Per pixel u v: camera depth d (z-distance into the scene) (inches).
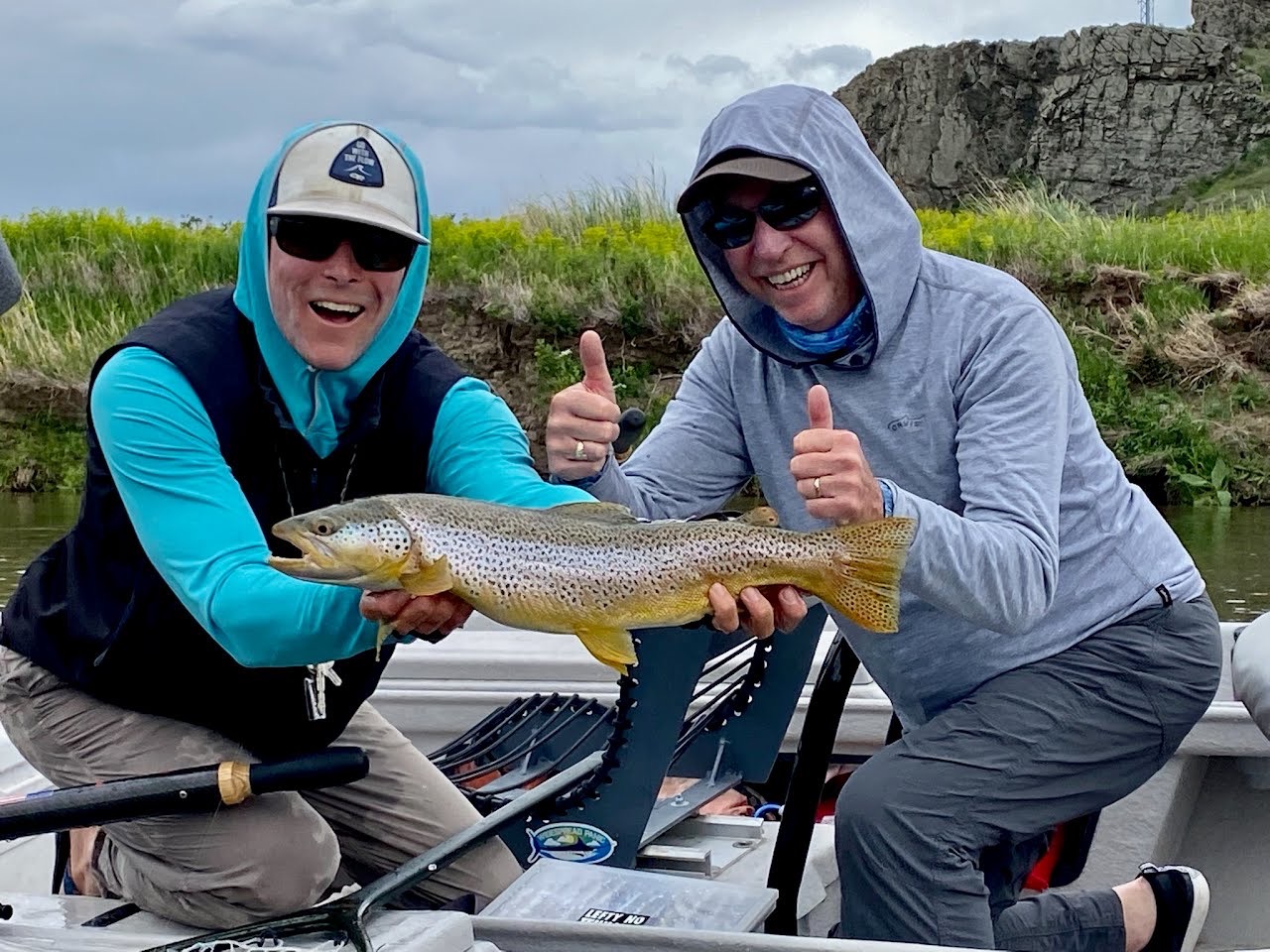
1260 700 93.0
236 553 77.4
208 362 82.6
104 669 88.7
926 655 97.5
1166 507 451.2
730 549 77.8
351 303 81.9
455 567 70.9
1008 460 91.2
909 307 96.8
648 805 106.5
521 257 542.3
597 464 95.0
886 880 91.8
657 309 507.2
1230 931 134.0
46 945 72.4
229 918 87.0
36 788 124.6
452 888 101.7
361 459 90.1
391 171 83.0
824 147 92.7
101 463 85.5
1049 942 104.2
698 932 72.2
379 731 102.5
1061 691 94.8
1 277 73.5
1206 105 1106.1
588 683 141.0
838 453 81.3
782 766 142.0
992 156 1164.5
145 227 593.6
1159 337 500.7
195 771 77.5
